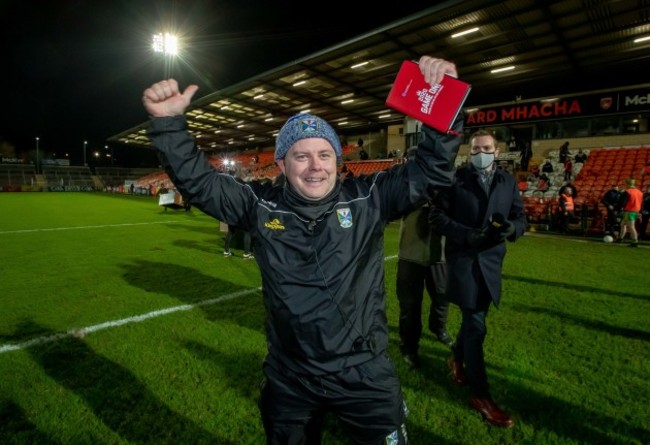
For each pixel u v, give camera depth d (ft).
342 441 7.02
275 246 4.05
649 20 37.68
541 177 51.90
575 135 56.80
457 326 12.44
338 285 3.97
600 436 7.12
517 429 7.32
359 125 95.14
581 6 35.99
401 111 4.35
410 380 9.05
